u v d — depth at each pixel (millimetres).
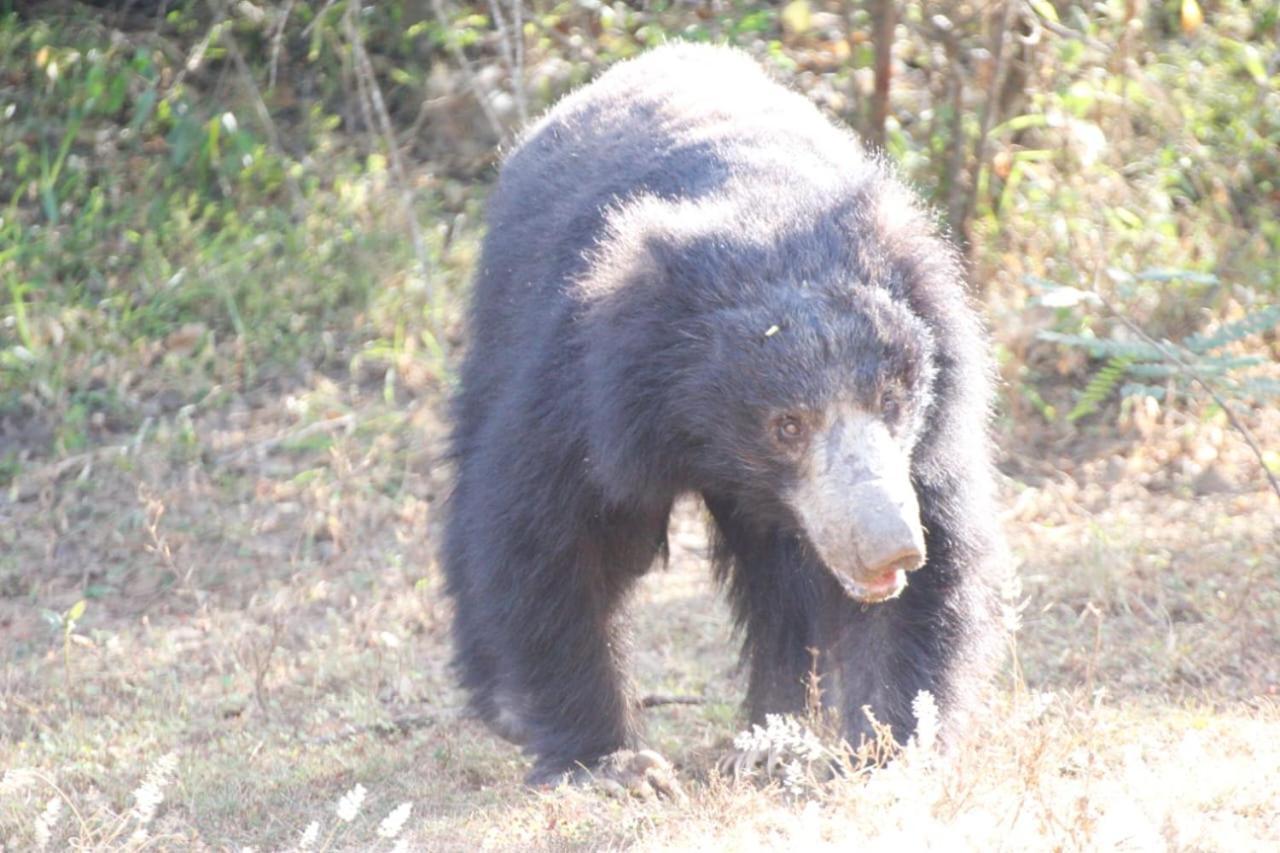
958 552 8078
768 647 9547
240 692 10930
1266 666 9906
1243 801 7254
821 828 6988
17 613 12594
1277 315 11227
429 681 11023
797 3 15758
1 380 15586
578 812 7891
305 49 18922
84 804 8789
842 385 7359
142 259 16969
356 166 17859
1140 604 11008
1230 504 12953
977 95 15766
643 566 8859
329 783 9055
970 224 15031
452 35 15492
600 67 16953
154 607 12719
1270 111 17094
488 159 18141
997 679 9836
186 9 19062
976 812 6617
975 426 8102
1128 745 8312
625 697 8805
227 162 17609
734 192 8320
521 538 8305
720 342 7578
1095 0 17281
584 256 8445
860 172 8438
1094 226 15422
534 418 8250
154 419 15336
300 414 15281
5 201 17516
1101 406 14758
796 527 7996
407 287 16516
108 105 18078
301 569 13172
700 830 7336
